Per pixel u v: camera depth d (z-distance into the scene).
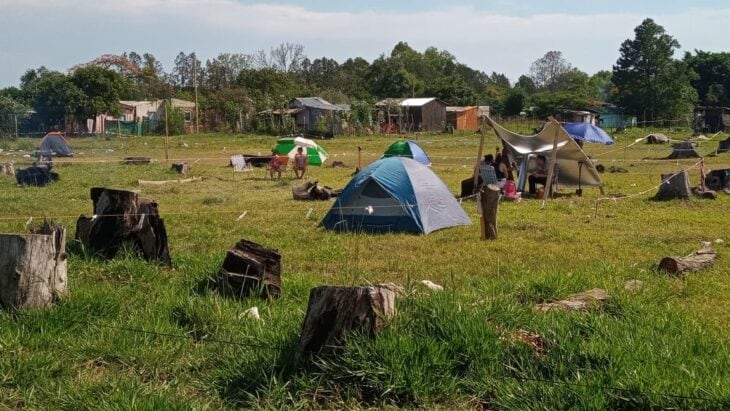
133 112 65.88
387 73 94.44
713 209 17.00
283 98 71.44
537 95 94.31
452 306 5.99
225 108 67.62
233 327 6.56
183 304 6.99
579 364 5.45
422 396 5.16
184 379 5.62
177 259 9.52
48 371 5.59
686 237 12.92
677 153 35.72
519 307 6.51
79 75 59.53
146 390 5.21
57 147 36.75
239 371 5.50
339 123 65.38
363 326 5.52
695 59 94.69
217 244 12.12
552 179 20.27
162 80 98.44
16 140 45.34
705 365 5.41
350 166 32.78
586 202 18.56
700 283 9.05
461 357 5.48
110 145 47.88
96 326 6.53
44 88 58.22
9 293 6.75
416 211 13.80
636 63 82.56
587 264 10.39
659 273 9.71
